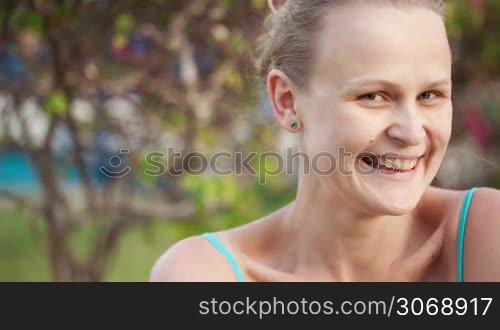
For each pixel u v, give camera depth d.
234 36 4.32
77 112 4.57
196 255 2.38
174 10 4.25
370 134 2.20
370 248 2.43
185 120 4.42
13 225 8.91
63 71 4.18
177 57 4.43
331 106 2.24
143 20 4.28
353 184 2.25
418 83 2.18
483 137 5.54
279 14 2.52
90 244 5.72
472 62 5.38
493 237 2.38
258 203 4.63
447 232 2.49
